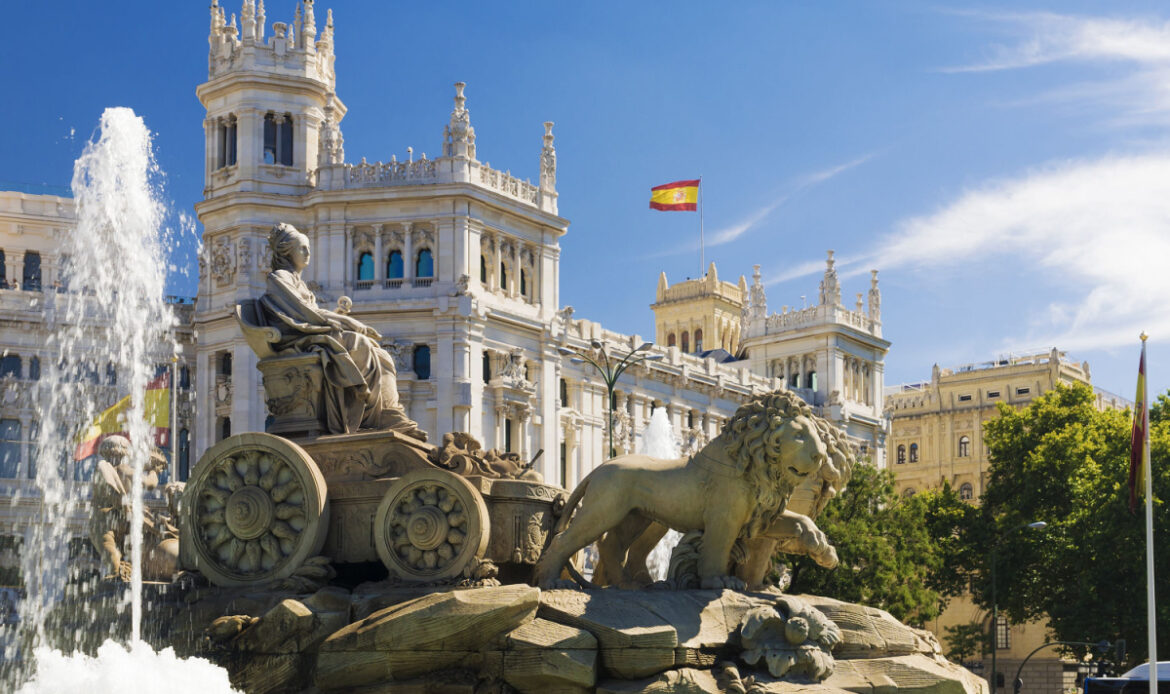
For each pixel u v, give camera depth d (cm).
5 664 1816
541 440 9831
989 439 8788
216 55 10056
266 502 1800
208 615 1745
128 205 3158
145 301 9150
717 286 16512
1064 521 7931
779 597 1738
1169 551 7169
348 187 9538
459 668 1583
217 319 9550
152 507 2144
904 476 14988
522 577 1845
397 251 9588
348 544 1817
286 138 9900
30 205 9906
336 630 1656
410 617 1559
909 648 1764
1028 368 14475
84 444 8600
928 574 8175
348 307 2017
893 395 15288
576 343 10219
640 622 1602
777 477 1783
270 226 9612
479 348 9381
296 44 10038
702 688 1570
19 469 8831
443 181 9462
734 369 12094
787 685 1614
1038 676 11388
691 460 1825
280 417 1939
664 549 4744
